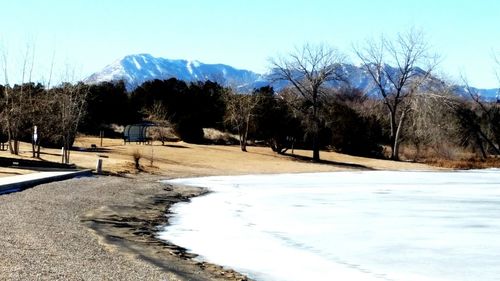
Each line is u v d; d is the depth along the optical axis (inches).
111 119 3767.2
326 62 3422.7
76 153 2378.2
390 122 3961.6
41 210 971.3
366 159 3425.2
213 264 701.9
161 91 3878.0
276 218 1150.3
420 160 3659.0
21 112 2171.5
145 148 2842.0
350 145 3688.5
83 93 2797.7
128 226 941.2
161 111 3457.2
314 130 3189.0
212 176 2196.1
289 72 3287.4
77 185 1401.3
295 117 3225.9
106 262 608.1
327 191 1754.4
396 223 1123.3
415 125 3740.2
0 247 611.8
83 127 3516.2
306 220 1136.8
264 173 2468.0
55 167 1825.8
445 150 3814.0
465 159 3757.4
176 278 577.0
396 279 695.7
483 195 1692.9
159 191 1504.7
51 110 2236.7
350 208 1341.0
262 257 770.8
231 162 2709.2
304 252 825.5
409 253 845.8
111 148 2733.8
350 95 4254.4
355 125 3703.3
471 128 3966.5
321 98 3294.8
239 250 808.9
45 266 546.3
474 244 920.9
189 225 1008.2
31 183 1311.5
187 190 1604.3
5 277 489.4
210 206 1288.1
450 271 744.3
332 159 3267.7
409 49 4357.8
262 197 1531.7
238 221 1086.4
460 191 1829.5
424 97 3614.7
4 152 2128.4
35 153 2212.1
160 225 988.6
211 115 3794.3
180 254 743.1
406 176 2561.5
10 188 1195.3
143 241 812.0
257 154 3070.9
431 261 797.2
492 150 4143.7
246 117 3218.5
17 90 2379.4
